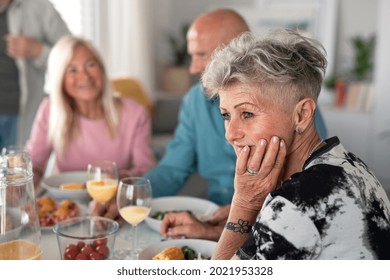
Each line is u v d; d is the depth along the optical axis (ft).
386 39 12.83
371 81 15.16
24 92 10.51
